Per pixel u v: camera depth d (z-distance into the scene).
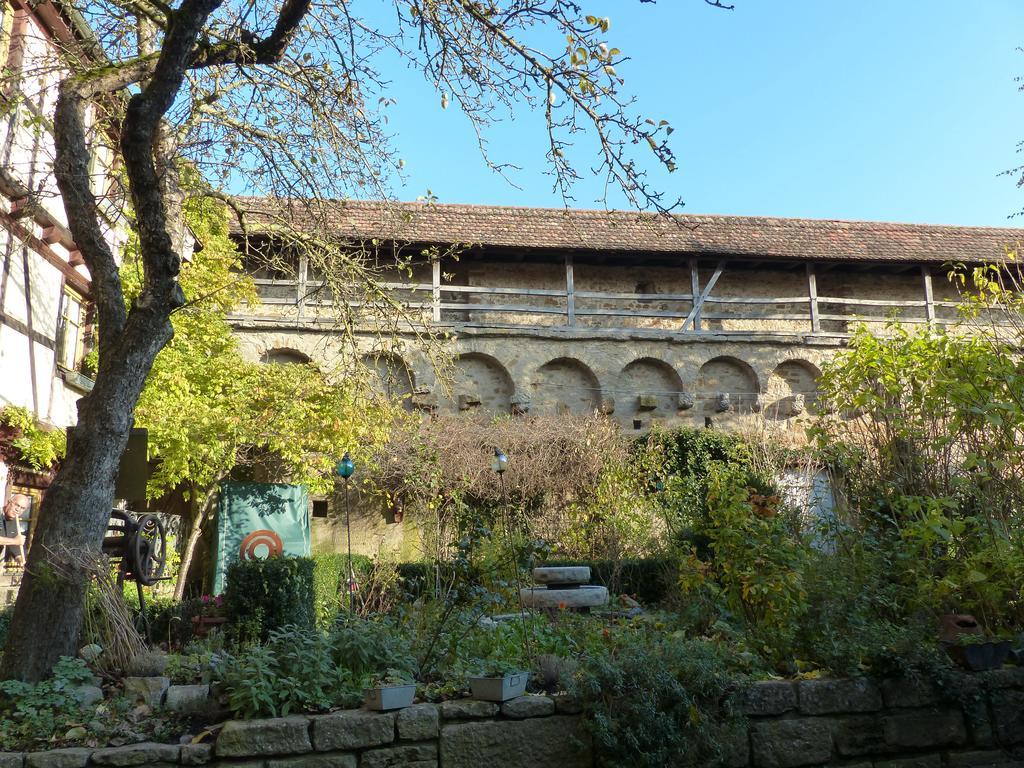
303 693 4.68
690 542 10.39
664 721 4.79
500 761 4.71
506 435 16.95
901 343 7.96
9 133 10.42
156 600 9.50
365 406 13.52
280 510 15.03
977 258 20.62
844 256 20.50
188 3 5.70
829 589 6.12
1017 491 6.86
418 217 19.03
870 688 5.41
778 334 20.30
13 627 5.33
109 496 5.73
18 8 10.80
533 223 20.30
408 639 5.86
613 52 6.71
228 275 14.94
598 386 19.56
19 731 4.50
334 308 9.45
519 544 6.63
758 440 17.95
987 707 5.59
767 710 5.18
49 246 11.50
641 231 20.45
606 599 9.04
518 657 5.73
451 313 20.16
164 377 13.52
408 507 17.34
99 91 6.77
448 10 7.06
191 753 4.32
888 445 7.84
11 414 10.12
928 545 6.50
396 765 4.54
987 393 6.76
